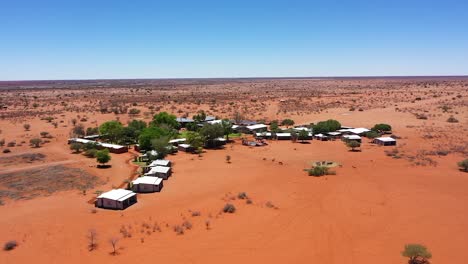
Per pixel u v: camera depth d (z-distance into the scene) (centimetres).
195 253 3706
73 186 6062
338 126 11588
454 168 7144
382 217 4669
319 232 4225
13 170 6869
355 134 11006
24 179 6316
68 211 4934
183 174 6919
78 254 3697
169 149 8625
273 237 4094
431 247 3838
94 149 8488
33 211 4928
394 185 6066
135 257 3628
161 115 11781
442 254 3678
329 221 4547
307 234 4172
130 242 3969
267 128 12531
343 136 10612
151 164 7256
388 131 11419
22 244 3931
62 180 6319
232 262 3525
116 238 4069
